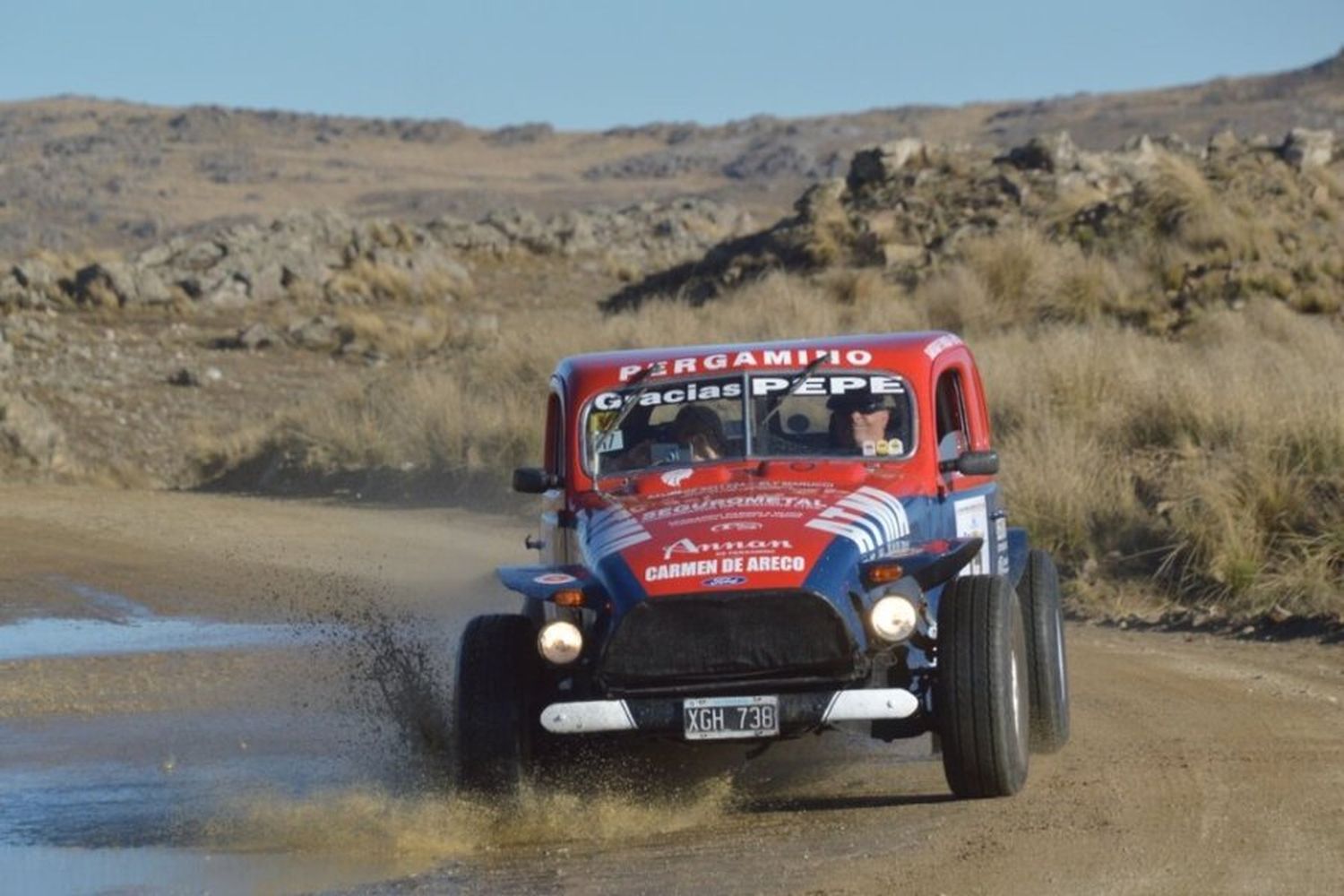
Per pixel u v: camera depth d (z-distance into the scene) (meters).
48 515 41.16
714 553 13.82
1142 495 29.05
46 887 13.14
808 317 50.69
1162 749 16.30
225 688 21.72
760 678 13.60
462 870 13.11
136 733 19.22
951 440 16.42
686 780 15.65
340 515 40.50
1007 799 14.38
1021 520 28.06
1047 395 34.75
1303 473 27.39
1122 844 12.87
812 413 16.14
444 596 28.84
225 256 86.69
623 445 16.30
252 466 51.06
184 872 13.43
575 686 14.19
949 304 50.75
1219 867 12.16
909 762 16.41
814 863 12.73
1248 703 18.41
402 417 47.53
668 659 13.58
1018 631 14.55
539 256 96.81
